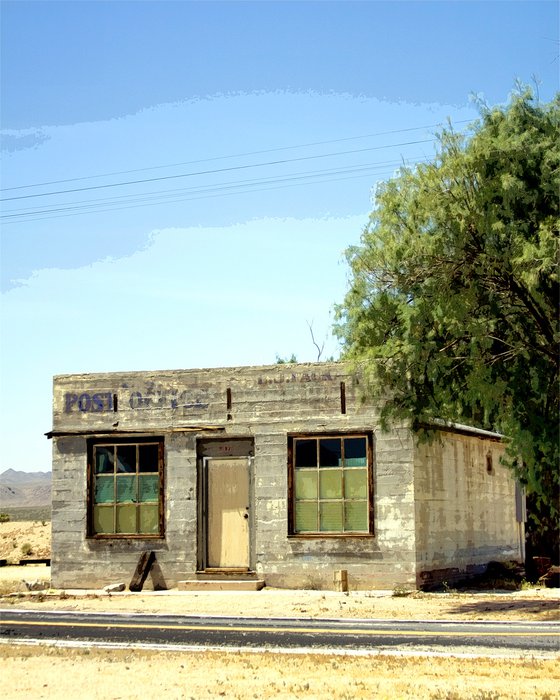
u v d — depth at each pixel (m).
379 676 12.52
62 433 26.12
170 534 25.17
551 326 20.77
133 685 12.33
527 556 27.80
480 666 13.10
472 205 20.59
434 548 24.47
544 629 16.97
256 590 24.08
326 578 23.97
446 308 20.83
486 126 21.36
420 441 23.31
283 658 14.12
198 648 15.35
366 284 22.16
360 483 24.05
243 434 24.92
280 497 24.50
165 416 25.55
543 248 19.42
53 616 20.14
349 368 22.50
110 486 25.86
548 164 20.30
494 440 28.86
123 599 23.14
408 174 21.55
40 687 12.33
